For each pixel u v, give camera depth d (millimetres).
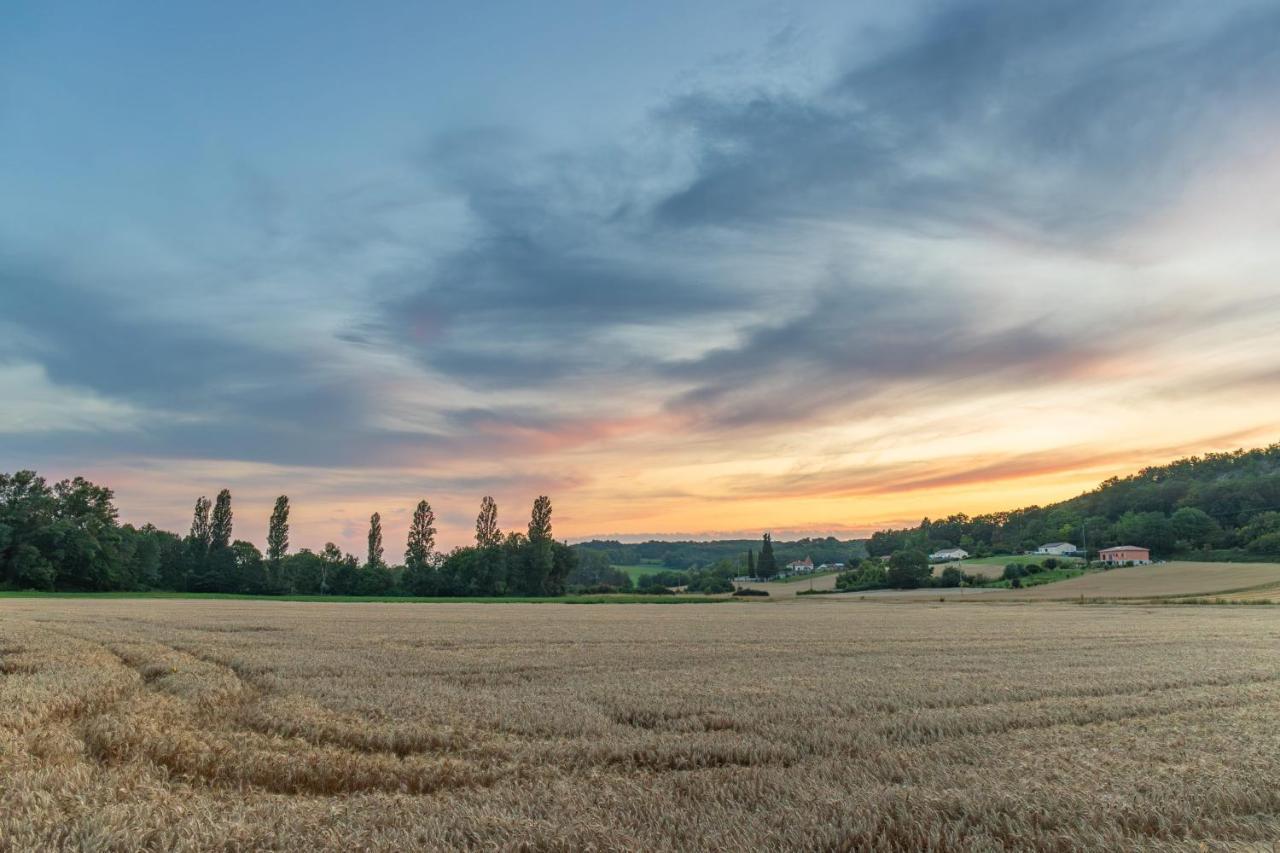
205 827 6758
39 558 97938
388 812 7543
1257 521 136500
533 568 126875
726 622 46625
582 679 18562
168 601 71688
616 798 8070
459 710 13430
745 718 12922
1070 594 97188
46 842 6414
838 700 15070
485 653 25047
